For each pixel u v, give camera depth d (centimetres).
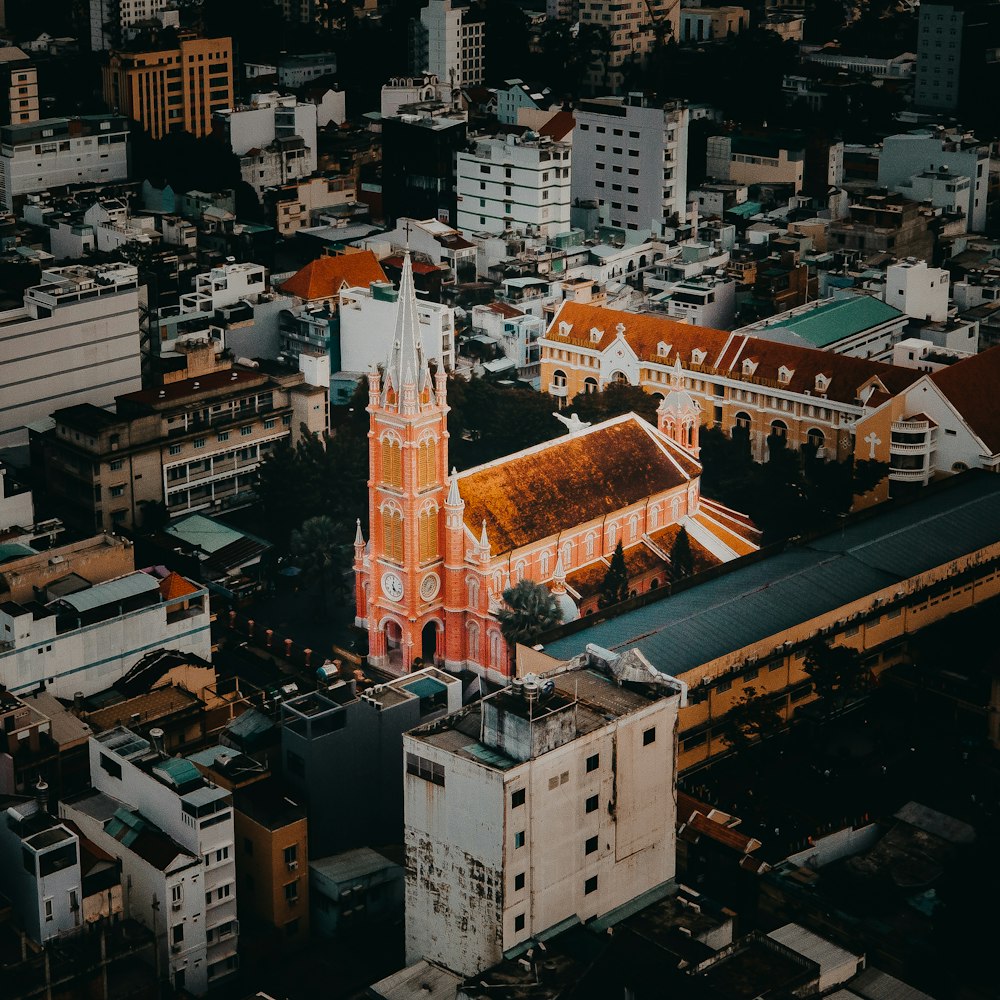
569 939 19750
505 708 19200
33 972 19412
